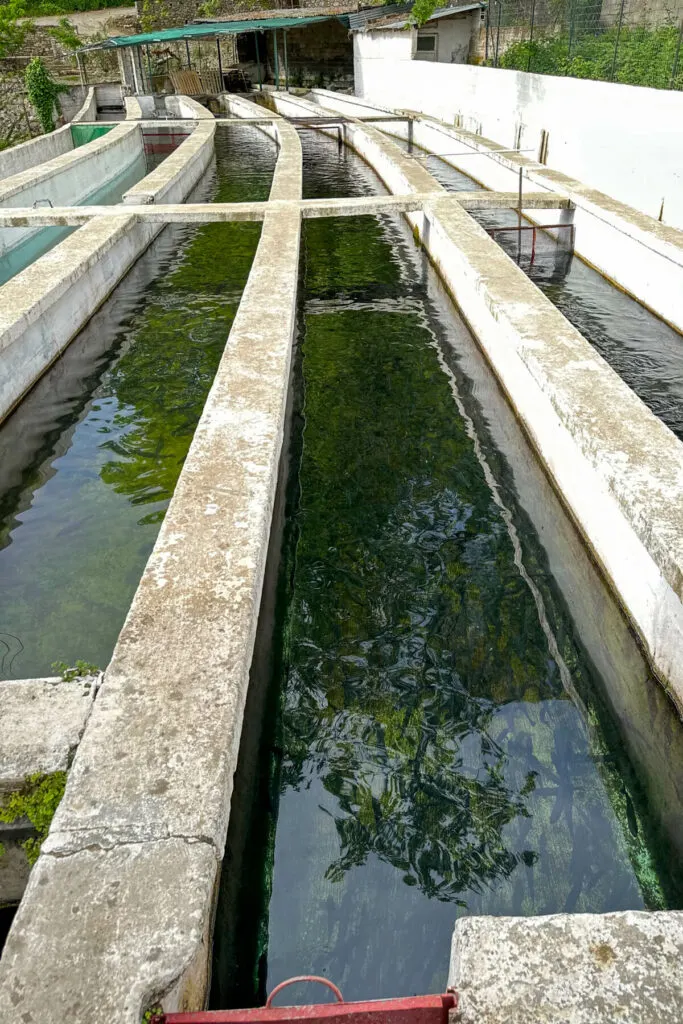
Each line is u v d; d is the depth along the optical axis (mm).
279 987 2084
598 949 2307
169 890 2408
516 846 3592
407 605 5148
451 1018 2135
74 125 23031
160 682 3178
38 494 6477
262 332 6898
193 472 4668
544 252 11930
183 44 36688
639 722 4250
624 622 4820
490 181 15922
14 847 2982
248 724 4203
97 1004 2107
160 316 10336
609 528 4984
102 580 5418
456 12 23547
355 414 7668
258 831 3652
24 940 2271
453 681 4539
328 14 30859
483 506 6191
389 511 6137
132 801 2682
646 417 5184
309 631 4930
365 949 3150
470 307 9117
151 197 12867
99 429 7512
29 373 8117
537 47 15977
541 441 6512
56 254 9625
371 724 4262
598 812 3758
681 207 9219
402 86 25609
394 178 14594
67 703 3215
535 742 4145
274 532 5805
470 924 2402
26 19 38844
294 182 13258
